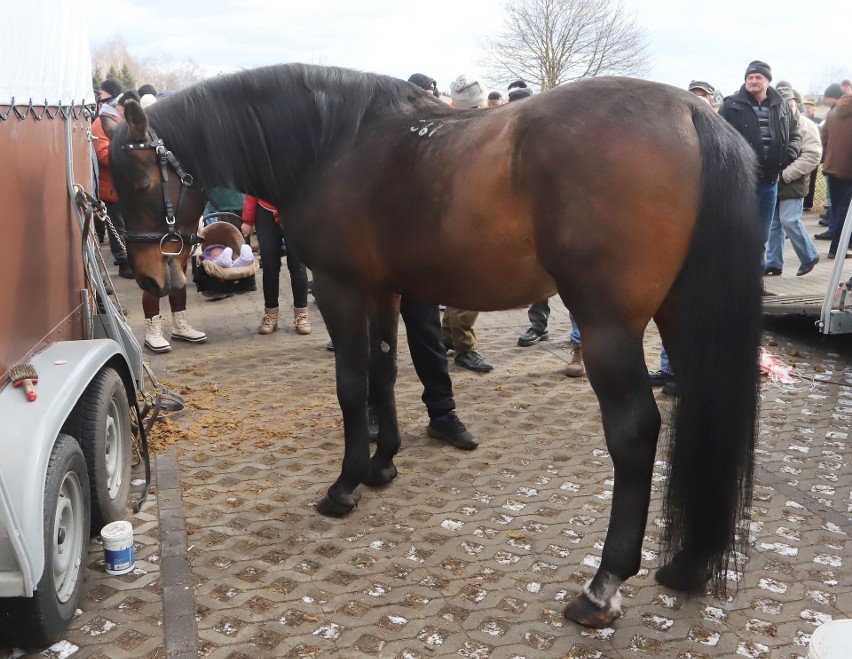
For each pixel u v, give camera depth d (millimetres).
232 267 6922
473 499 3205
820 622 2346
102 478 2799
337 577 2633
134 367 3389
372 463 3312
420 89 2756
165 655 2225
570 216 2074
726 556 2230
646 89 2162
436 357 3666
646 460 2207
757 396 2158
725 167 2049
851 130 7773
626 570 2295
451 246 2338
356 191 2613
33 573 2018
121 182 2922
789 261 8391
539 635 2314
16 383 2291
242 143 2840
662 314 2408
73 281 3135
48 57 2803
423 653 2236
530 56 24828
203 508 3125
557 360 5176
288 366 5082
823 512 3018
